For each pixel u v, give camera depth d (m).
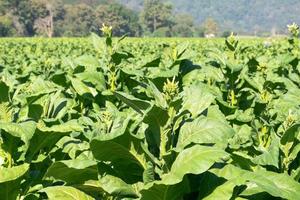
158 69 6.89
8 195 4.58
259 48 21.53
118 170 4.38
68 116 6.15
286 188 4.03
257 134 5.41
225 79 6.78
